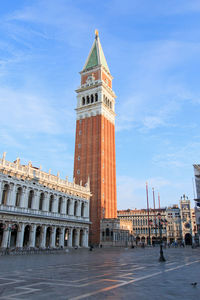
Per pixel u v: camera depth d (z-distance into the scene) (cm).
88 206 9462
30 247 6247
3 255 4562
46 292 1441
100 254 5228
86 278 1934
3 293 1415
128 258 4084
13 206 6147
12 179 6225
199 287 1606
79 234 8662
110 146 12000
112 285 1653
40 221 6900
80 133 11994
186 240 15862
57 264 2998
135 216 16638
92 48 13800
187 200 16375
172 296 1359
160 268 2633
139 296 1353
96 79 12669
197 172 8631
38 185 7069
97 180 10669
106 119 12150
